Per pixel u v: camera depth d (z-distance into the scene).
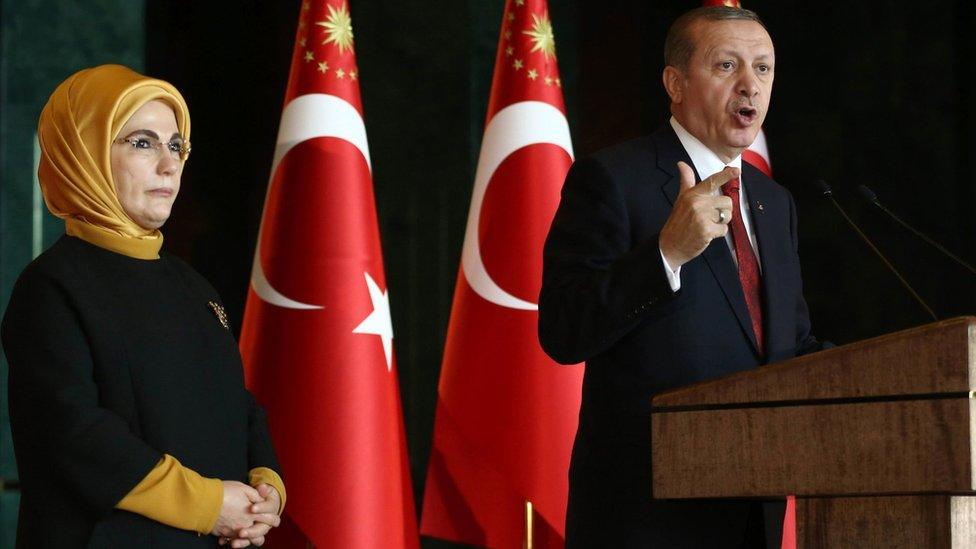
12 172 12.40
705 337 7.19
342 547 9.79
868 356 5.50
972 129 13.83
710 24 7.81
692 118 7.80
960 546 5.37
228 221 13.73
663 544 6.91
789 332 7.48
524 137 10.70
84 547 6.40
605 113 14.48
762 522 6.83
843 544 5.59
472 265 10.66
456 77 13.87
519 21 10.96
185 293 7.17
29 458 6.52
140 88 7.07
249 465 7.46
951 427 5.27
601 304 6.82
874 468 5.46
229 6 13.86
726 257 7.35
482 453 10.38
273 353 10.04
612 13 14.52
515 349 10.39
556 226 7.59
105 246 6.93
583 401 7.55
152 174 7.03
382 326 10.20
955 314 13.73
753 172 8.08
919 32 14.00
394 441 10.11
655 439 6.03
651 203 7.51
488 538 10.60
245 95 13.84
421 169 13.92
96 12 12.71
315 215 10.12
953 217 13.81
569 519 7.39
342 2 10.61
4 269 12.33
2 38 12.43
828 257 14.03
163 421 6.70
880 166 14.02
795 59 14.28
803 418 5.66
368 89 13.91
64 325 6.56
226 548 6.95
